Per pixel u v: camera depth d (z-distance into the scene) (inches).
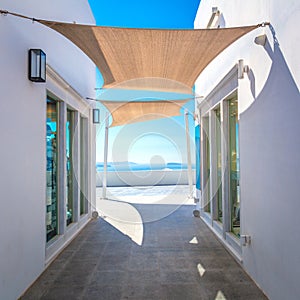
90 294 179.8
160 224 367.2
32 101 199.2
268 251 168.1
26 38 190.2
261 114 177.3
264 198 173.6
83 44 210.5
